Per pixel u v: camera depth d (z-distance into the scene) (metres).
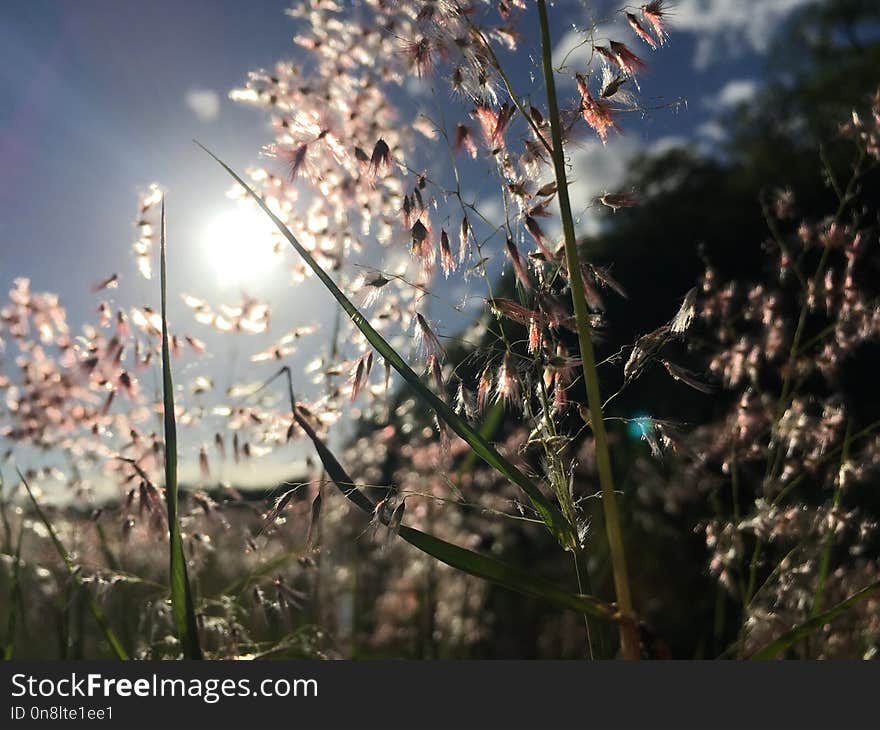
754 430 2.46
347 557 3.27
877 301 2.32
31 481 2.61
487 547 4.16
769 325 2.49
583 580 1.47
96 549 2.46
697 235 9.95
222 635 2.04
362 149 1.81
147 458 2.20
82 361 2.17
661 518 4.09
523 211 1.60
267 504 2.06
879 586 1.43
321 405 2.24
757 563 2.34
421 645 3.24
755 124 10.20
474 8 1.55
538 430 1.56
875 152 2.31
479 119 1.61
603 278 1.60
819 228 2.44
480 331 1.67
